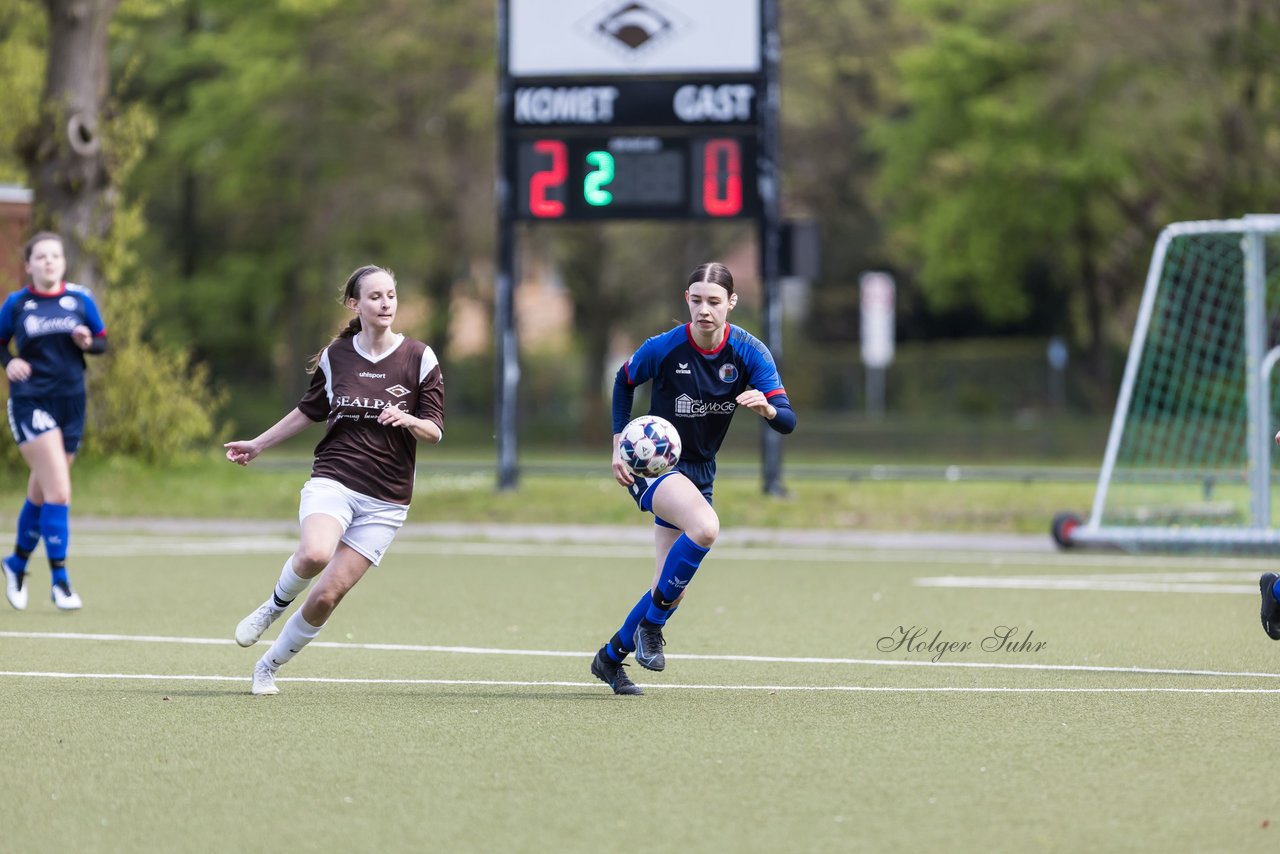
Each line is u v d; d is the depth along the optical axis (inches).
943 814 870.4
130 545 2519.7
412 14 6033.5
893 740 1066.1
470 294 7175.2
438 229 6717.5
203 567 2210.9
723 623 1680.6
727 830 838.5
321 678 1331.2
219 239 7180.1
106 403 3353.8
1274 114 5585.6
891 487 3171.8
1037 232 6594.5
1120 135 5703.7
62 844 818.2
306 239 6515.8
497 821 858.1
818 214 7022.6
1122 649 1492.4
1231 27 5324.8
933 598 1893.5
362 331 1216.2
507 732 1094.4
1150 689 1269.7
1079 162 5910.4
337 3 5935.0
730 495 2962.6
